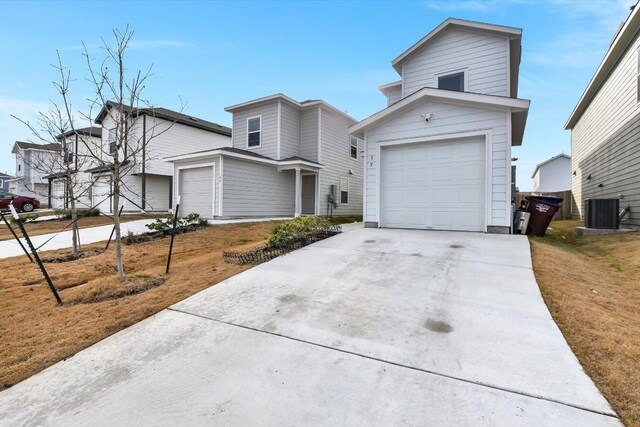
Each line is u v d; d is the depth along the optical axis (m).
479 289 3.79
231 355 2.62
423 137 8.11
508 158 7.20
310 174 16.31
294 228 6.62
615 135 10.23
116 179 4.92
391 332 2.88
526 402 1.95
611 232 8.00
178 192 13.48
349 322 3.10
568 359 2.36
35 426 1.96
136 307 3.73
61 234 9.88
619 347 2.47
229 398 2.10
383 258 5.25
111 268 5.79
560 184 31.03
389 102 14.09
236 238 8.58
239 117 16.22
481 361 2.38
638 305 3.39
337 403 2.01
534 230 7.78
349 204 18.50
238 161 12.94
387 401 2.01
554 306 3.27
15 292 4.55
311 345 2.71
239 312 3.45
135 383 2.32
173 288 4.32
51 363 2.67
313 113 16.02
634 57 8.75
